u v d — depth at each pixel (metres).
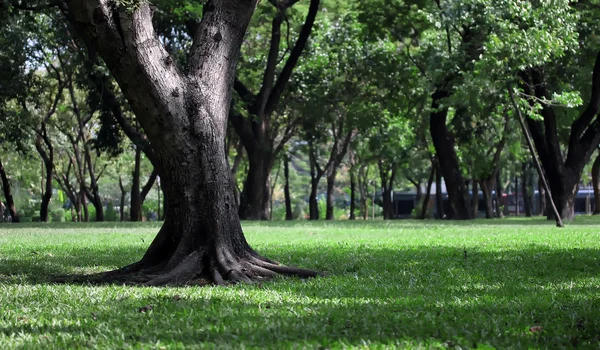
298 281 9.39
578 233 21.19
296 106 46.16
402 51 41.38
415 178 71.94
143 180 77.62
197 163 9.80
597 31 31.50
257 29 44.31
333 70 45.72
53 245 17.22
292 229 26.17
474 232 22.78
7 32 36.91
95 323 5.99
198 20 30.98
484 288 8.46
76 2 9.21
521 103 28.00
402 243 17.22
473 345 5.00
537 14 26.86
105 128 39.50
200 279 9.51
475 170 50.81
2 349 4.96
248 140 37.44
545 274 10.03
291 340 5.12
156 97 9.55
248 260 9.99
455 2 28.77
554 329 5.64
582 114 32.62
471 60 30.92
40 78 42.56
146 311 6.64
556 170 32.72
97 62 32.91
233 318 6.14
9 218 69.31
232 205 10.03
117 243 17.92
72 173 72.94
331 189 57.12
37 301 7.47
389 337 5.26
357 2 37.53
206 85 9.97
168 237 9.97
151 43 9.52
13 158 61.47
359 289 8.39
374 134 53.59
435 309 6.70
